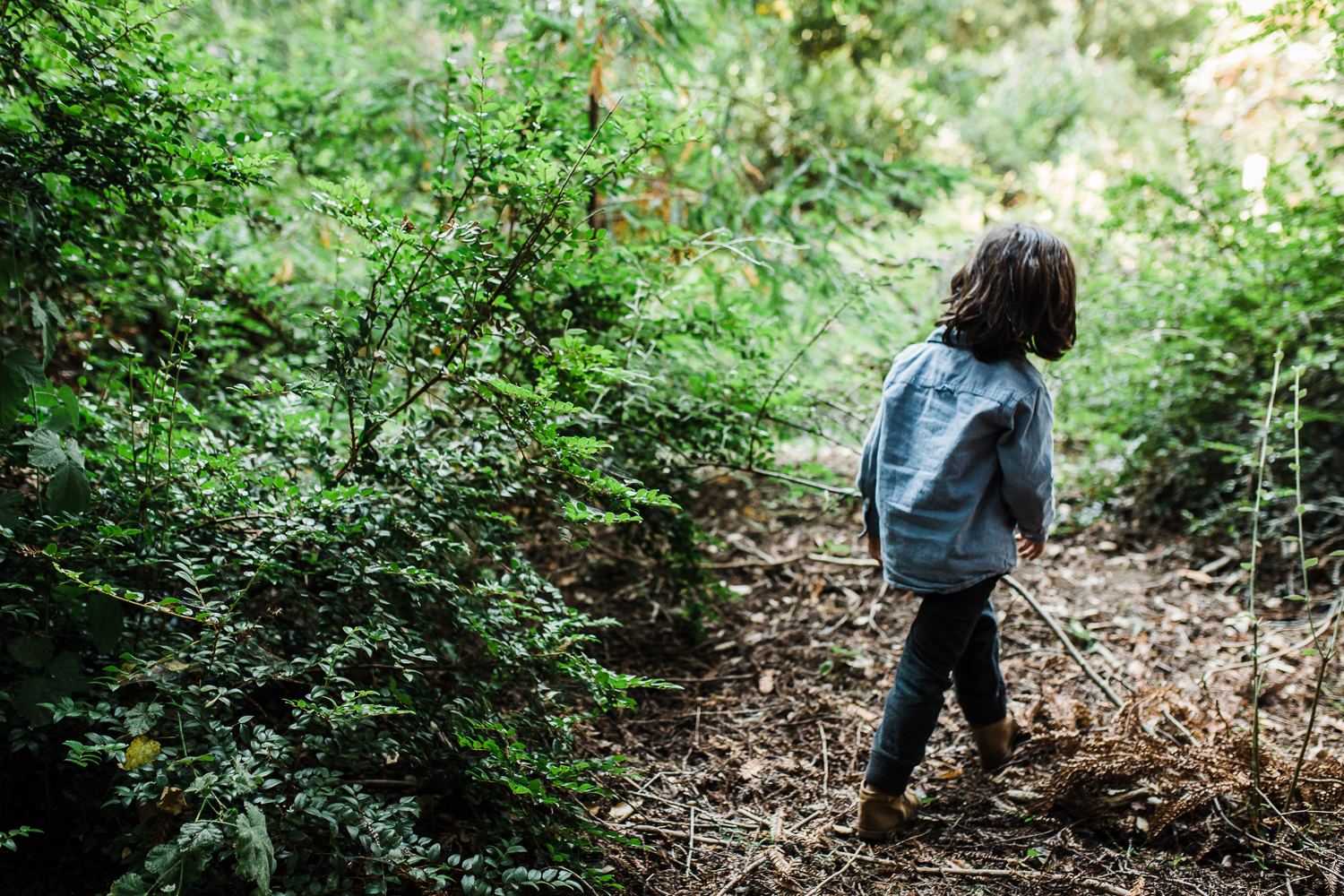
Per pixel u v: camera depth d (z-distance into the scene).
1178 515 3.91
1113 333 4.20
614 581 3.38
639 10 3.30
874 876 2.04
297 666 1.78
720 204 3.70
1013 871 2.05
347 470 2.16
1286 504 3.54
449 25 3.48
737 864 2.06
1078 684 2.82
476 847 1.92
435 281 2.06
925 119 9.35
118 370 2.56
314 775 1.61
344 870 1.57
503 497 2.42
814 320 3.57
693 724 2.64
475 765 1.94
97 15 1.93
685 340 2.90
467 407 2.42
